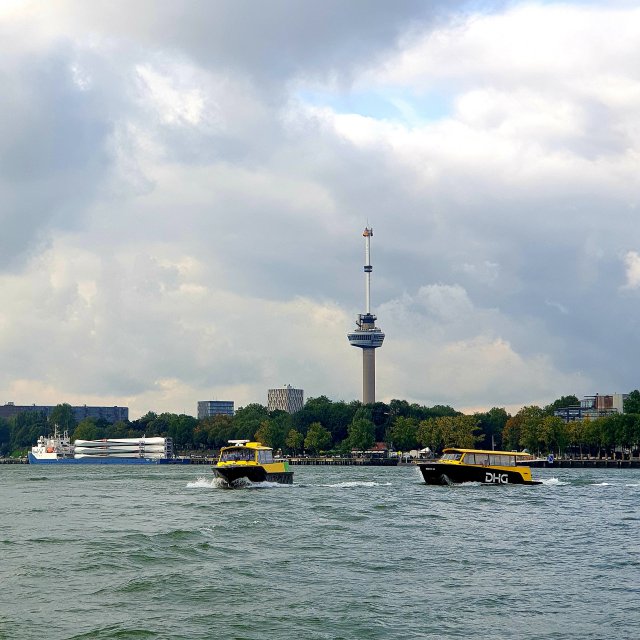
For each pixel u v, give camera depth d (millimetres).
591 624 49000
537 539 81500
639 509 112375
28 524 94625
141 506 118062
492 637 46500
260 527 89000
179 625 48406
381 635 46781
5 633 46750
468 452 158125
